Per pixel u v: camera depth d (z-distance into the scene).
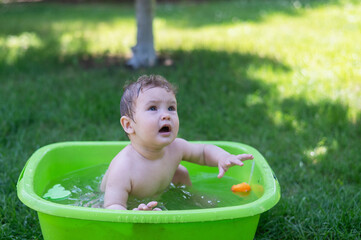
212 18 9.27
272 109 3.87
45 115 3.74
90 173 2.44
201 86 4.47
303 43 6.25
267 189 1.85
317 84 4.45
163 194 2.19
